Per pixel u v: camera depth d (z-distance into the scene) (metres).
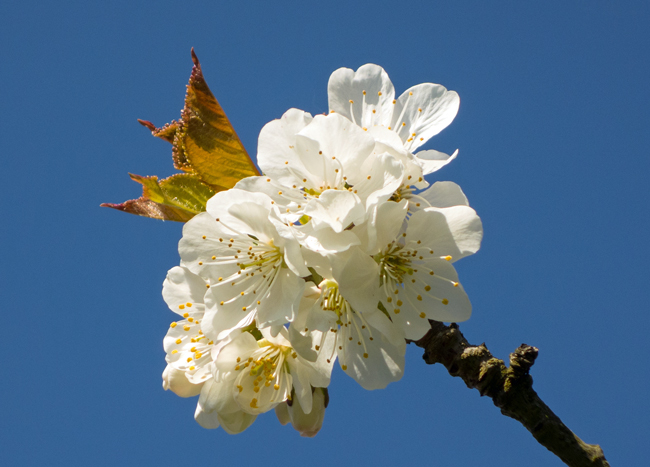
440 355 0.70
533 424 0.69
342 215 0.69
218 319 0.70
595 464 0.69
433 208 0.70
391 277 0.70
